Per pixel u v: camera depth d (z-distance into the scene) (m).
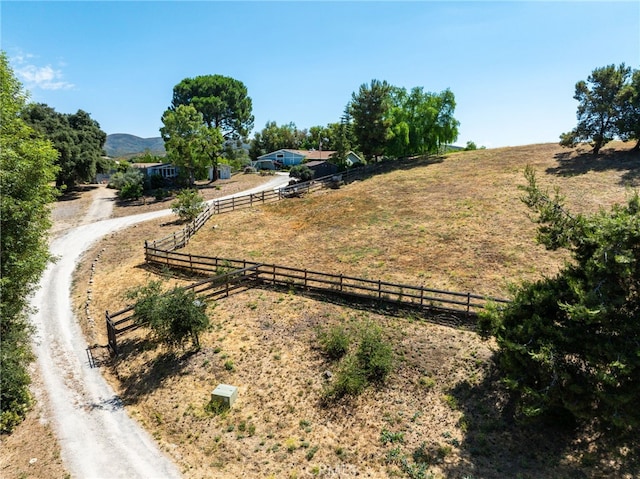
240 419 10.45
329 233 24.16
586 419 8.50
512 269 16.73
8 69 13.55
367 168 41.44
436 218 24.12
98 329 16.09
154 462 9.31
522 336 8.75
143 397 11.73
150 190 44.16
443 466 8.52
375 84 38.69
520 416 9.35
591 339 8.09
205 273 19.67
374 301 14.99
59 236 28.19
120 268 21.81
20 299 13.66
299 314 14.93
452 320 13.35
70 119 54.22
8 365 10.95
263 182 49.16
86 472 9.00
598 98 29.75
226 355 12.98
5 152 11.97
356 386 10.62
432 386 10.75
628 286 7.79
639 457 8.12
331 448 9.32
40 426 10.56
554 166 31.06
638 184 24.20
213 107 53.84
